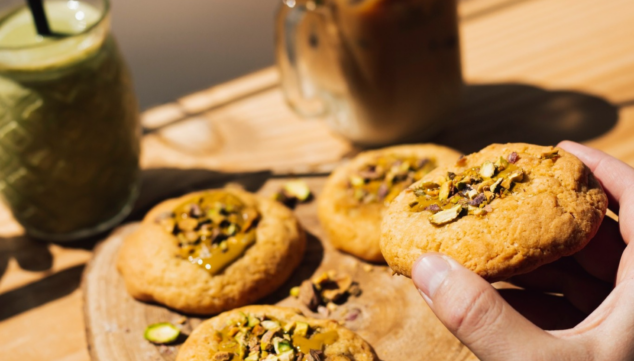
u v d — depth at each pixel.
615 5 0.63
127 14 0.92
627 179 0.39
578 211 0.36
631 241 0.37
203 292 0.43
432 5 0.48
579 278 0.42
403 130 0.52
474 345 0.35
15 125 0.45
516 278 0.43
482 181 0.38
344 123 0.53
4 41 0.46
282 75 0.53
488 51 0.61
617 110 0.53
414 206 0.38
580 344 0.35
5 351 0.44
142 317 0.44
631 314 0.35
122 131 0.48
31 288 0.47
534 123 0.53
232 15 0.92
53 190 0.47
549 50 0.60
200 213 0.46
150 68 0.82
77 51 0.45
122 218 0.51
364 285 0.45
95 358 0.42
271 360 0.39
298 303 0.44
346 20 0.48
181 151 0.56
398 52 0.48
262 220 0.46
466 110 0.55
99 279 0.46
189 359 0.40
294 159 0.54
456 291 0.35
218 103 0.60
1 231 0.51
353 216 0.46
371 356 0.40
